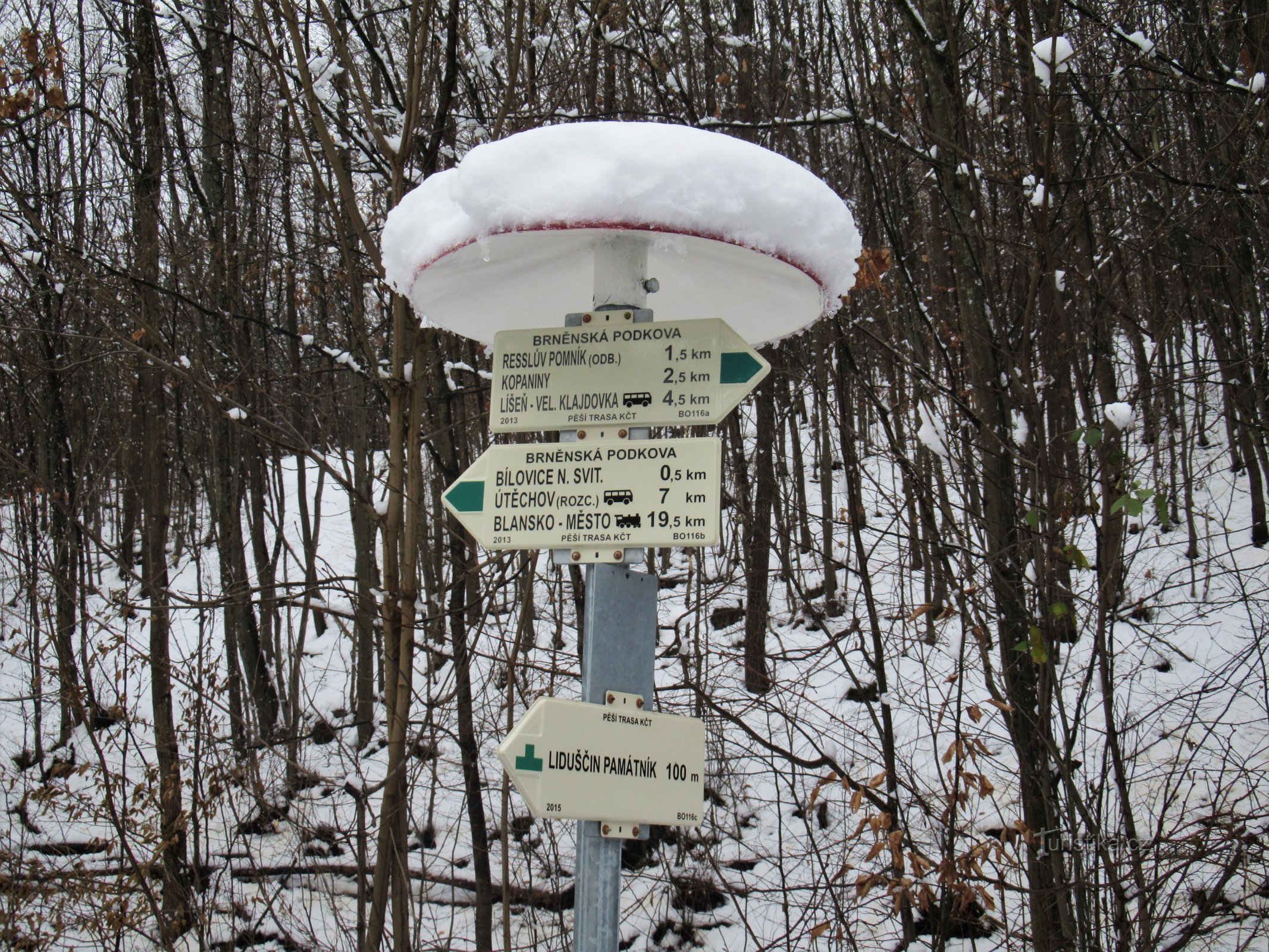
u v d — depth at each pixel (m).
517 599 8.44
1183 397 7.00
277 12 5.38
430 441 6.78
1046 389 5.05
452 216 2.28
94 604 13.48
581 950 1.93
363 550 10.89
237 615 10.05
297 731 9.25
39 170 9.64
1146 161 4.95
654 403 2.12
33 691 8.43
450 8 4.89
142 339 6.68
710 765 7.50
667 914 7.27
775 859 7.16
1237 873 4.89
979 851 4.41
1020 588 4.75
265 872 7.22
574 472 2.13
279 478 10.84
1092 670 4.52
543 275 2.46
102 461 12.43
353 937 6.98
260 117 9.08
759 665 8.54
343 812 8.71
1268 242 6.81
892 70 5.77
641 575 2.10
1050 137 4.48
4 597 10.22
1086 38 5.71
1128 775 6.54
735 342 2.10
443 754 9.09
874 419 8.34
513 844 8.00
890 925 6.39
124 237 8.62
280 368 10.67
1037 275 4.61
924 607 4.84
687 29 8.59
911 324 6.45
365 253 5.41
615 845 1.98
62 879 6.39
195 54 8.69
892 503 5.64
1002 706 4.45
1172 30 6.51
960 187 5.14
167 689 7.58
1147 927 4.22
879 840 4.66
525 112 6.20
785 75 7.61
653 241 2.21
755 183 2.12
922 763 7.55
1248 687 7.88
